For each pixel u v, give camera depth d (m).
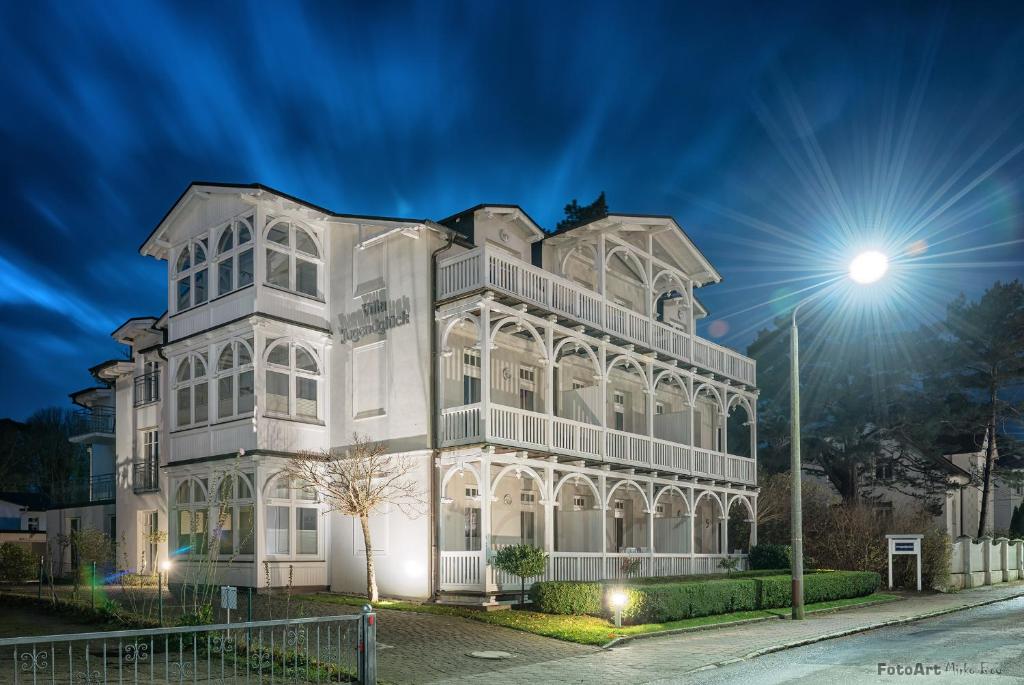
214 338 24.22
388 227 23.45
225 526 23.16
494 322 23.39
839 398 42.12
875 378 41.81
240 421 22.91
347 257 24.58
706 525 33.44
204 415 24.62
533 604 19.17
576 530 24.72
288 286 23.84
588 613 18.78
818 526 34.28
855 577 26.19
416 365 22.33
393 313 23.12
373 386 23.36
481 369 21.12
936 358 42.12
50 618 17.23
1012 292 41.81
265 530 22.23
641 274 28.36
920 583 29.61
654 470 26.38
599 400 24.77
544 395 26.02
